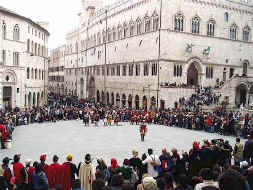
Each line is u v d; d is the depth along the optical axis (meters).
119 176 10.92
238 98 74.50
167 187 10.34
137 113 56.06
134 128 48.22
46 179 14.16
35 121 54.66
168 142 35.50
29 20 68.38
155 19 67.44
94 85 103.56
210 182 10.40
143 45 71.75
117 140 36.62
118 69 84.50
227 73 75.81
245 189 9.23
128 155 28.34
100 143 34.50
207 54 71.75
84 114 53.88
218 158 17.83
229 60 75.88
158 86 65.38
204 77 71.75
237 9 76.75
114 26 86.88
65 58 140.62
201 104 59.31
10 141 31.16
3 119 36.91
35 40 78.25
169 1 65.69
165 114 54.28
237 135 41.34
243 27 78.44
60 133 41.75
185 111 54.34
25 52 67.12
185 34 68.25
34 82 77.38
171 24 66.44
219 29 73.81
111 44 88.75
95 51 101.56
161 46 65.25
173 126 51.53
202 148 18.23
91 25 105.50
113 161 16.36
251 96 70.88
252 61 80.50
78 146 32.56
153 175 16.41
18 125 49.59
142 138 36.34
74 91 126.19
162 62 65.31
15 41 63.72
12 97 64.06
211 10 72.19
